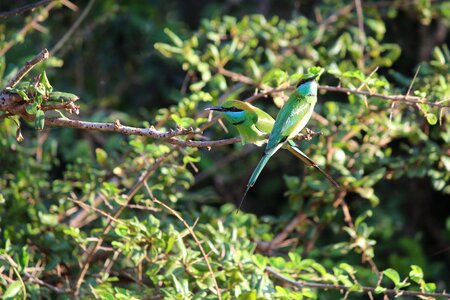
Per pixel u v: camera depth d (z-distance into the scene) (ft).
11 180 33.99
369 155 34.45
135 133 22.35
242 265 27.61
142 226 27.07
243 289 26.76
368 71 37.01
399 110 34.94
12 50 44.29
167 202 33.47
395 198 46.37
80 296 29.01
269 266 29.50
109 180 35.06
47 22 44.88
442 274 46.06
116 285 32.81
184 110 33.22
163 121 33.58
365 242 32.89
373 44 37.47
